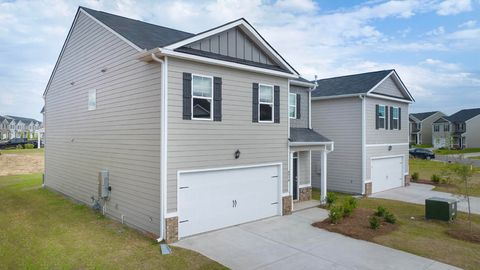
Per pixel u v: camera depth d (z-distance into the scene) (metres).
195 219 9.90
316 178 19.12
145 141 9.83
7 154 33.91
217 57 10.22
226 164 10.61
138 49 10.05
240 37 11.16
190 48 9.68
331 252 8.52
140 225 10.07
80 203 13.96
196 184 9.91
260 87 11.81
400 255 8.31
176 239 9.29
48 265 7.46
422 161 36.62
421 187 20.23
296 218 12.11
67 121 15.57
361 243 9.23
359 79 19.48
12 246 8.72
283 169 12.68
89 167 13.40
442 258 8.12
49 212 12.43
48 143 18.20
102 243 8.95
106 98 12.06
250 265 7.63
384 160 19.12
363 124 17.34
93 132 13.05
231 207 10.92
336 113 18.53
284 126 12.72
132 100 10.50
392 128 19.72
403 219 12.00
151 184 9.55
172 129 9.21
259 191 11.88
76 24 14.41
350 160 17.92
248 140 11.33
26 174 24.73
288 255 8.29
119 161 11.22
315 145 14.15
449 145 36.69
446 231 10.41
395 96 19.94
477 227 10.95
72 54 14.95
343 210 11.79
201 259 7.91
